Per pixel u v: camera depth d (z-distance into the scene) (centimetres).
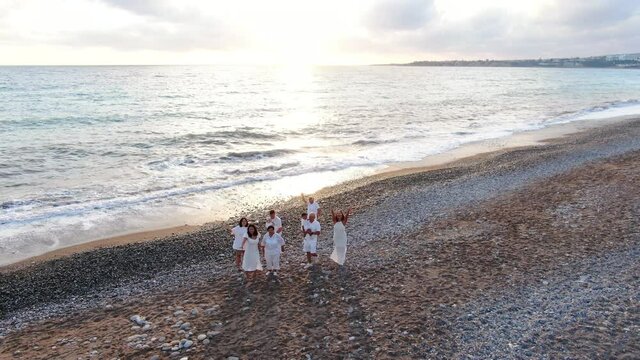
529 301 1047
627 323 935
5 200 2030
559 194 1927
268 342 913
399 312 1016
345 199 2100
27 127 3925
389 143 3603
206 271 1335
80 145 3238
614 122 4641
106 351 914
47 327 1048
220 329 973
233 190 2284
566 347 863
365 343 897
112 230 1741
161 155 3005
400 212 1853
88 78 12656
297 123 4641
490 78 17788
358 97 8112
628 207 1675
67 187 2256
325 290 1142
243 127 4281
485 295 1084
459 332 927
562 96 8538
